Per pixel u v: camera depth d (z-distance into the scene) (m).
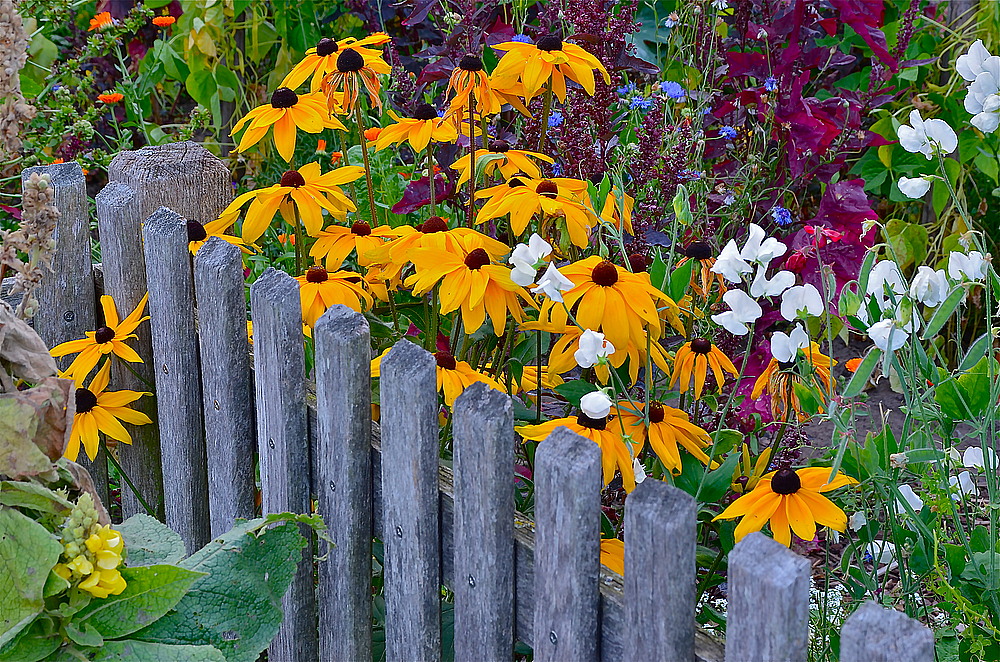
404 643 1.59
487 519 1.36
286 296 1.67
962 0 3.67
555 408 2.30
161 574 1.45
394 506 1.53
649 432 1.63
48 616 1.41
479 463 1.34
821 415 1.46
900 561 1.61
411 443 1.46
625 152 2.37
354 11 4.00
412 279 1.69
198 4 3.92
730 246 1.43
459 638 1.47
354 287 1.87
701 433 1.71
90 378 2.20
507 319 1.94
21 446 1.41
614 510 2.01
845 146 3.03
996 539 1.50
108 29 3.63
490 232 2.12
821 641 1.77
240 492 1.94
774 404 1.75
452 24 3.05
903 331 1.38
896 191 3.64
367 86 2.00
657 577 1.15
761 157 2.82
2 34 1.49
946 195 3.52
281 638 1.91
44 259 1.52
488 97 1.96
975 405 1.42
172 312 2.00
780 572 1.03
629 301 1.59
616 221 1.96
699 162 2.72
